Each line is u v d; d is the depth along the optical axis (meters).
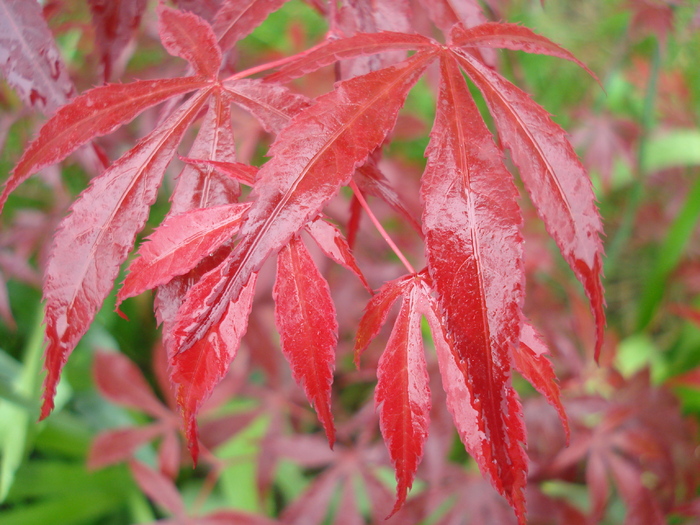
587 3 0.45
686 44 0.39
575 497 0.33
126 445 0.28
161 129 0.12
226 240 0.11
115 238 0.11
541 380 0.11
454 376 0.11
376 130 0.11
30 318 0.39
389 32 0.12
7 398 0.27
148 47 0.24
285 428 0.30
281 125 0.12
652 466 0.27
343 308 0.32
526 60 0.46
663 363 0.39
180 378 0.11
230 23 0.13
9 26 0.13
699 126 0.43
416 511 0.25
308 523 0.26
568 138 0.11
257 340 0.30
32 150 0.11
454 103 0.11
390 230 0.33
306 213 0.10
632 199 0.38
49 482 0.34
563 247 0.11
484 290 0.10
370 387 0.40
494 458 0.10
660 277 0.37
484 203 0.11
